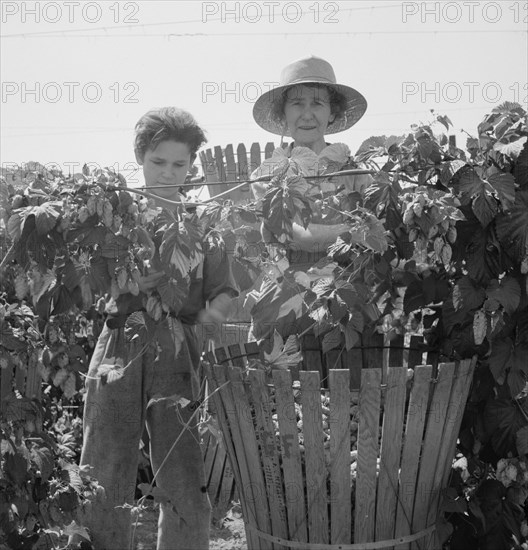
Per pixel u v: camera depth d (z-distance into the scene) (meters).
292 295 2.49
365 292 2.35
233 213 2.28
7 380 2.28
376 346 2.76
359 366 2.76
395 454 2.20
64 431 3.22
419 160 2.37
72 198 2.15
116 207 2.16
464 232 2.34
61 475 2.39
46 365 2.30
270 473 2.26
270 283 2.53
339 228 2.73
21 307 2.37
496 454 2.45
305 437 2.17
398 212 2.33
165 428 2.58
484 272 2.30
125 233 2.16
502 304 2.26
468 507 2.38
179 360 2.57
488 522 2.38
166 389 2.56
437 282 2.47
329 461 2.21
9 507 2.27
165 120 2.51
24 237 2.12
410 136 2.35
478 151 2.37
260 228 2.34
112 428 2.52
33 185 2.19
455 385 2.28
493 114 2.47
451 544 2.42
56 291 2.20
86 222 2.14
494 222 2.33
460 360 2.35
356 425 2.40
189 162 2.62
